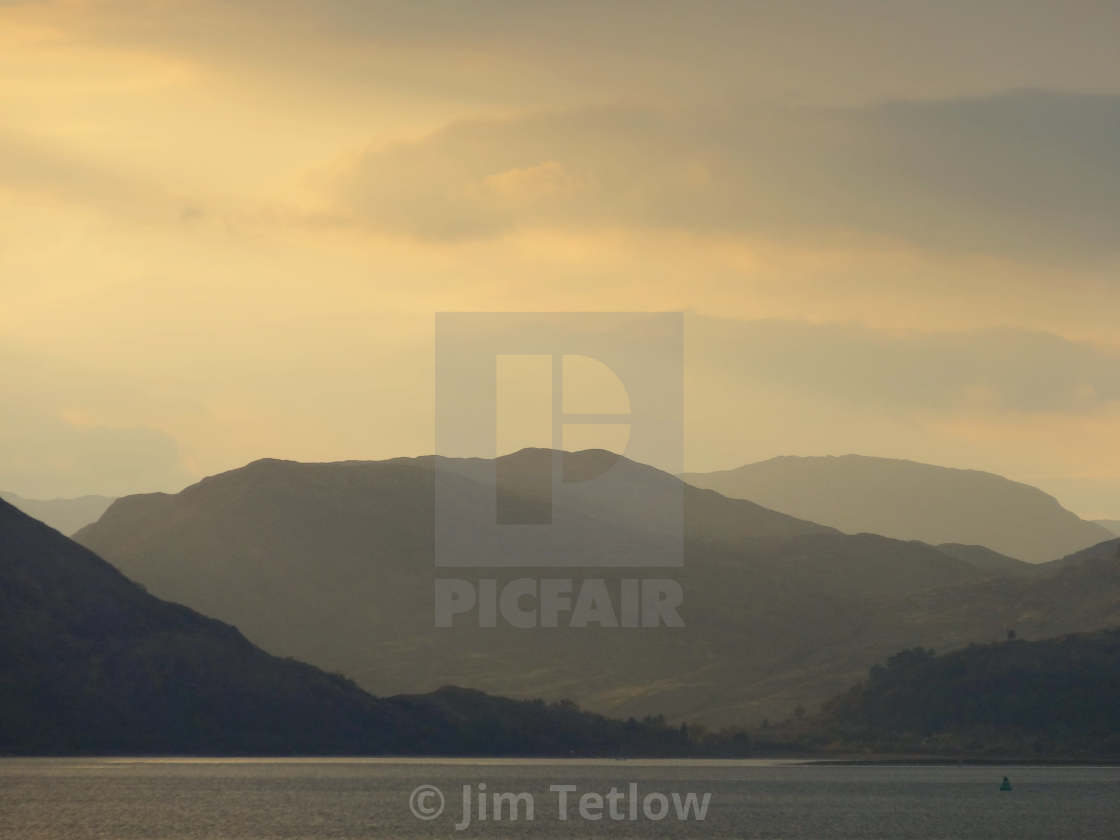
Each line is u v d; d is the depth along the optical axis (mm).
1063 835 112812
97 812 114562
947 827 118688
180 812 115312
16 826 105312
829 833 113438
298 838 102812
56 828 104688
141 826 106750
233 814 115000
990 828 118125
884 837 111438
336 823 111688
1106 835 113000
